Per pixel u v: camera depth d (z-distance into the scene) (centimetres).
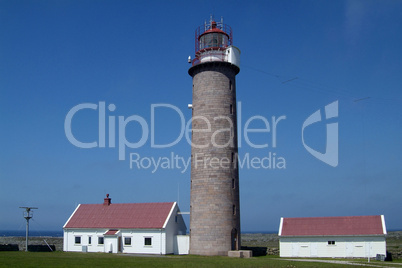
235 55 4747
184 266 2972
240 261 3512
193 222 4450
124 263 3108
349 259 4438
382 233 4547
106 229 5184
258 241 9969
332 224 4884
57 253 4425
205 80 4641
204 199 4391
